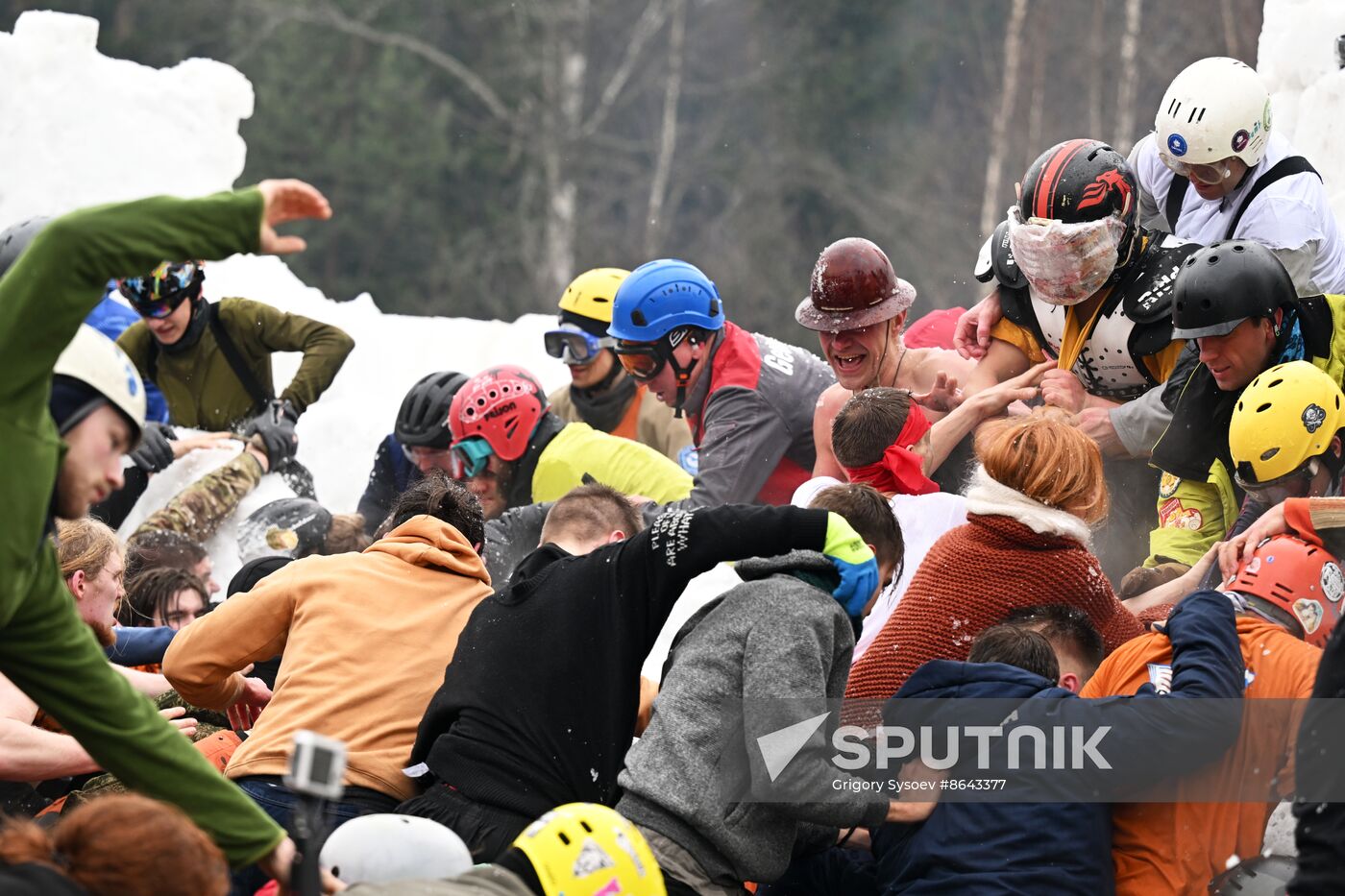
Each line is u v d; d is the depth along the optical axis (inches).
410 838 275.1
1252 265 396.2
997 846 304.8
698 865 298.5
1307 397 376.8
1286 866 300.2
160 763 264.2
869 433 405.4
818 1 2265.0
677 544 313.7
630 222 2285.9
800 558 312.5
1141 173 499.2
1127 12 2030.0
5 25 2213.3
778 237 2178.9
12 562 238.1
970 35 2301.9
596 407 636.7
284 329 636.1
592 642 317.4
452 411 552.4
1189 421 416.2
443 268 2156.7
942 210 2196.1
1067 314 448.5
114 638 394.0
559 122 2210.9
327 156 2142.0
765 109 2269.9
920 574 351.3
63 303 235.3
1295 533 354.6
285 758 335.0
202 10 2245.3
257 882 323.6
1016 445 345.1
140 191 792.3
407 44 2176.4
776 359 530.0
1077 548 344.2
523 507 514.0
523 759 313.7
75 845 226.8
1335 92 546.0
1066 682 331.9
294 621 355.6
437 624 354.0
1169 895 305.9
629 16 2346.2
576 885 259.1
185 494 595.5
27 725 339.9
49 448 239.1
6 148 778.8
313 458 718.5
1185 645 311.0
